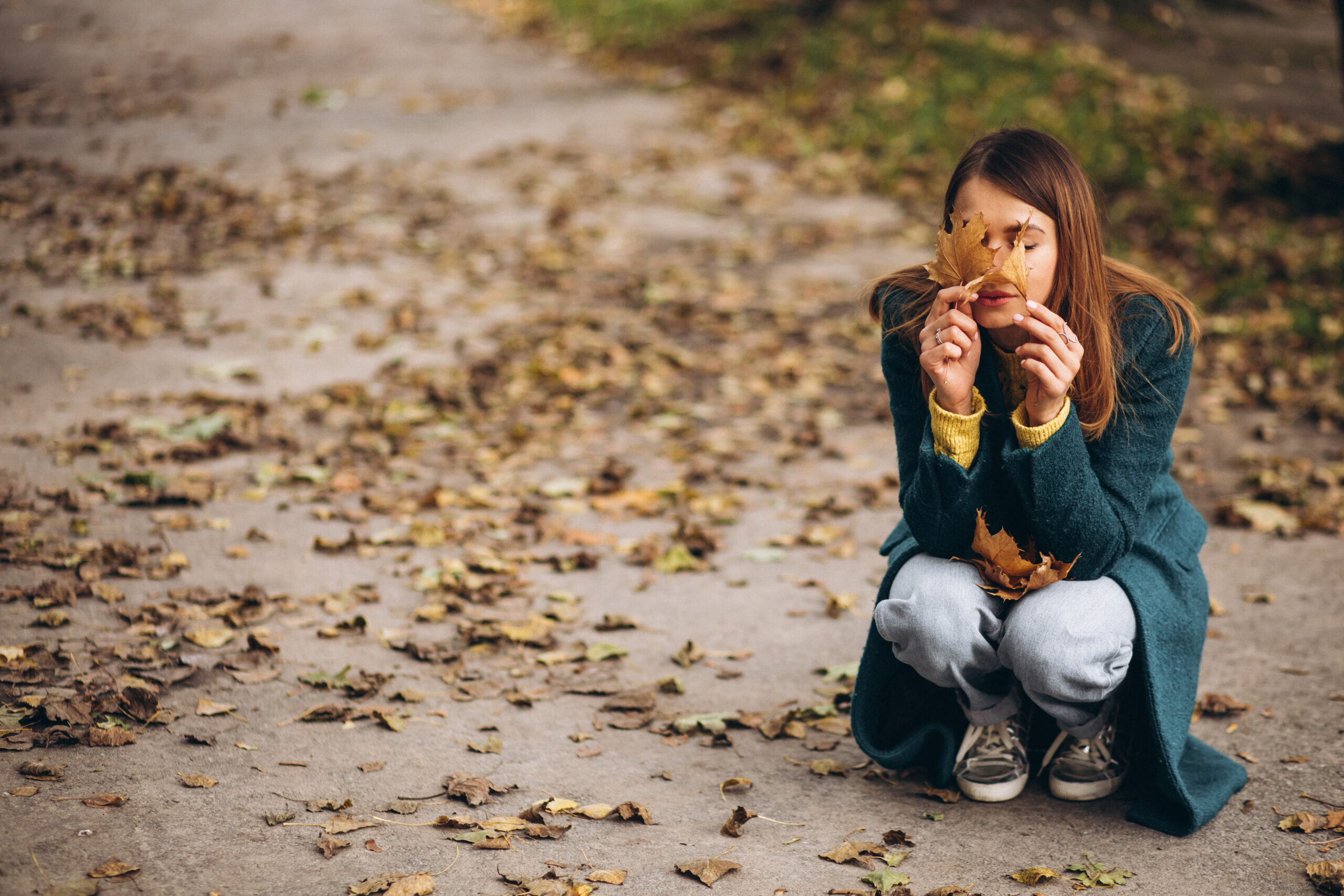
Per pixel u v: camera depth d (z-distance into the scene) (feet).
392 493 13.91
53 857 6.60
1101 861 7.05
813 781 8.16
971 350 6.98
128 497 13.01
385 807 7.53
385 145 32.91
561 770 8.20
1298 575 12.18
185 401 16.20
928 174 31.76
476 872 6.80
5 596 10.39
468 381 17.74
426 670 9.74
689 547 12.72
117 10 47.01
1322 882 6.73
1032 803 7.82
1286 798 7.84
